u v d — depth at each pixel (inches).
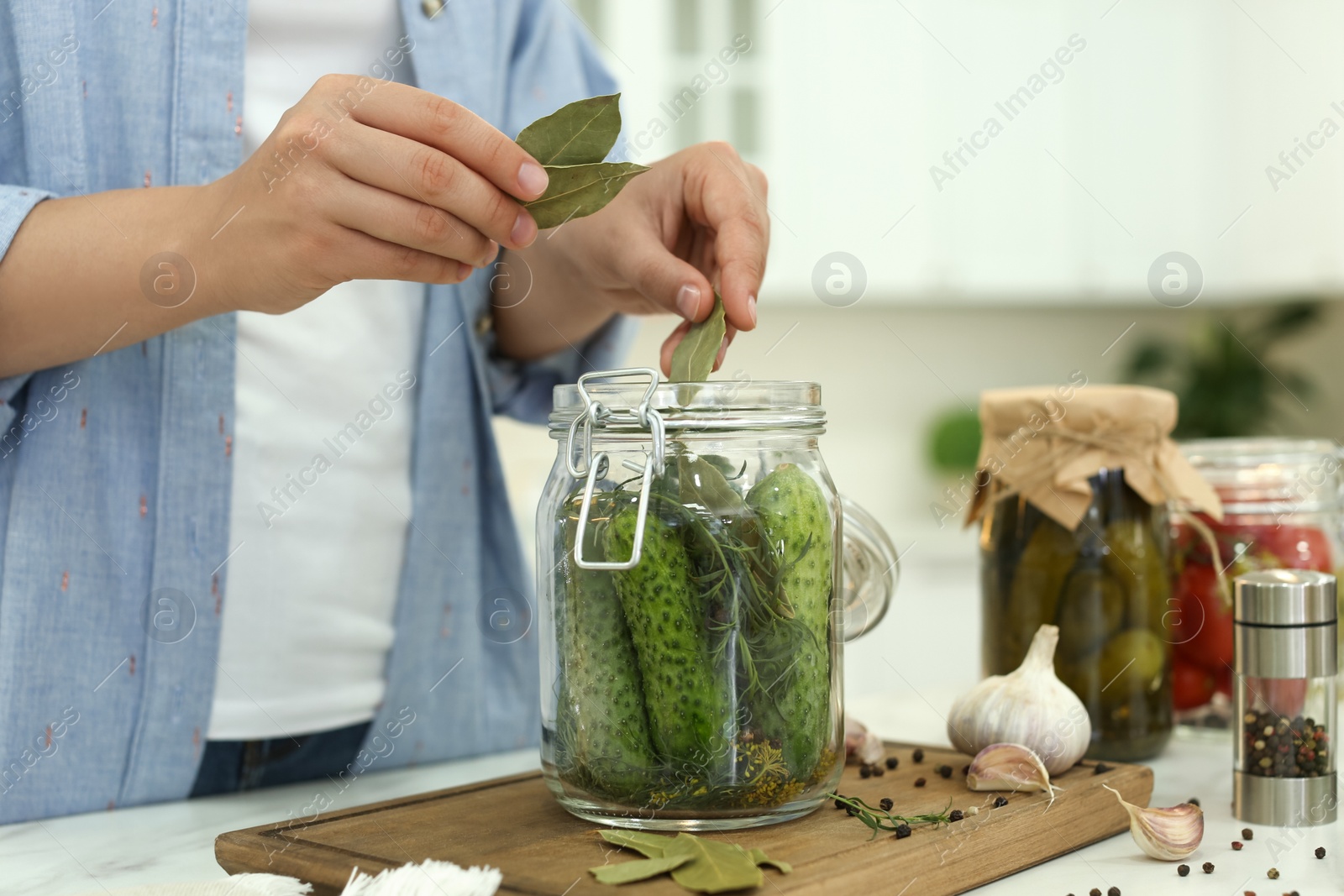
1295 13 94.3
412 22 32.0
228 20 29.7
